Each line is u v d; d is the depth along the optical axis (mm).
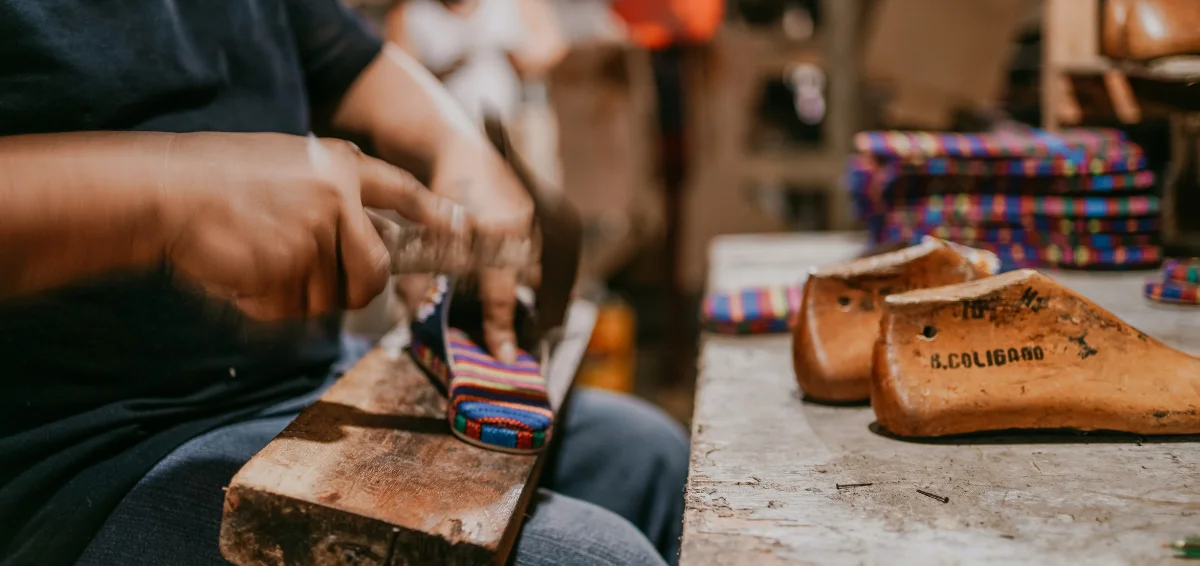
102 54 758
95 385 763
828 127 3506
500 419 768
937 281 868
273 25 925
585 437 1090
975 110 2285
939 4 1938
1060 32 1492
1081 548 554
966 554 554
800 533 588
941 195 1402
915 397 735
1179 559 537
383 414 830
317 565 639
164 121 804
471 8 2494
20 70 729
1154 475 655
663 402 2979
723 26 3369
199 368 818
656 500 1077
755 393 913
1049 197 1357
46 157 605
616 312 2840
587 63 3203
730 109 3531
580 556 721
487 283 928
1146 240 1323
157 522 687
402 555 625
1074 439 734
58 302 721
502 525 638
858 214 1537
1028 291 739
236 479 656
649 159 3396
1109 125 1435
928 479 667
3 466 719
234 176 633
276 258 639
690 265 3801
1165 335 958
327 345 980
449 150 993
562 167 3346
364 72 1027
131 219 611
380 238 685
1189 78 1237
